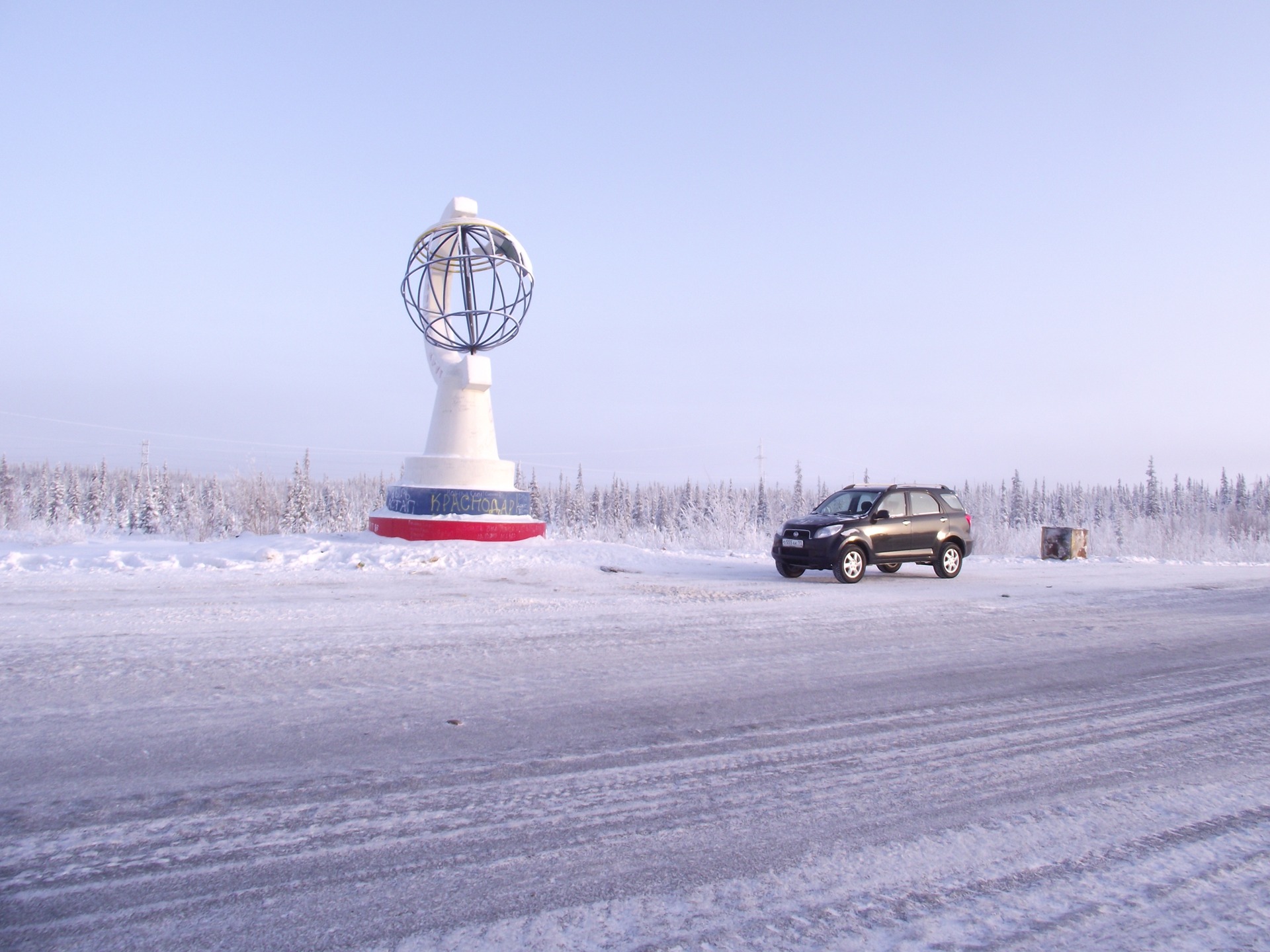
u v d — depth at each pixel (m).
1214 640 8.95
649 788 4.12
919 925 2.77
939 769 4.50
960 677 6.86
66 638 7.59
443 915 2.80
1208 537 27.56
